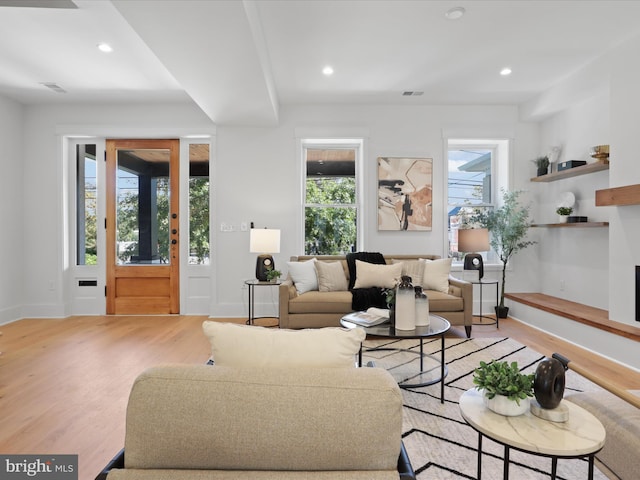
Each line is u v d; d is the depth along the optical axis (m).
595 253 3.74
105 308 4.58
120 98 4.28
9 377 2.60
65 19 2.66
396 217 4.55
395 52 3.21
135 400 0.79
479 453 1.24
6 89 3.99
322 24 2.76
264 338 0.99
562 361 1.40
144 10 2.07
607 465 1.27
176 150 4.59
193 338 3.57
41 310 4.43
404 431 1.89
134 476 0.78
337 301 3.51
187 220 4.59
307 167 4.77
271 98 3.57
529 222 4.59
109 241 4.57
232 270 4.51
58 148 4.46
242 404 0.78
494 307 4.61
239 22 2.20
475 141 4.70
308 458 0.79
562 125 4.20
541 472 1.58
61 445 1.78
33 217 4.46
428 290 3.80
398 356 3.03
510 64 3.46
